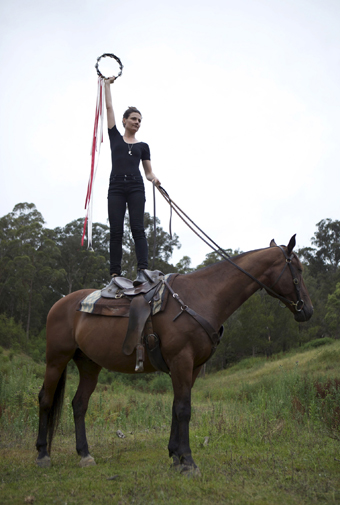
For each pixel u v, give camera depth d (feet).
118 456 14.44
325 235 254.68
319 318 146.20
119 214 14.78
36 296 180.96
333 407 20.18
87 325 13.42
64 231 220.84
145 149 15.65
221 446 15.57
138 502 9.05
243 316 130.72
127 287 13.21
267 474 11.23
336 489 9.91
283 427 18.11
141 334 11.76
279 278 12.62
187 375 11.30
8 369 55.88
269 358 126.31
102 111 15.98
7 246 189.57
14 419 21.85
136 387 75.97
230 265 12.67
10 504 9.45
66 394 29.48
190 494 9.57
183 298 11.96
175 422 12.07
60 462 14.23
